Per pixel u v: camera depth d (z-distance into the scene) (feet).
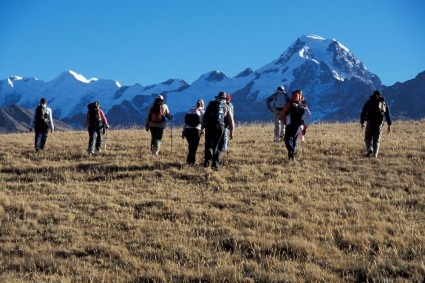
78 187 50.96
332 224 38.19
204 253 33.81
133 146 72.13
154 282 29.99
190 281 30.04
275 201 44.60
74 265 32.71
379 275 29.50
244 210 42.75
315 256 32.50
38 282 30.09
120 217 41.52
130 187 50.37
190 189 49.16
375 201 43.86
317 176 52.21
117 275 30.96
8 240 37.52
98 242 36.55
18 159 65.00
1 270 32.60
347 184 49.52
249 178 52.19
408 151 62.03
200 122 57.67
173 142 74.18
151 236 37.17
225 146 57.77
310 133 83.10
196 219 40.78
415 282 28.30
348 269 30.50
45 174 56.80
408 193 46.57
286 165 57.36
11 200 46.09
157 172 55.11
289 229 37.45
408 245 33.27
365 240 34.27
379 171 54.13
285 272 30.35
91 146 66.39
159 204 44.45
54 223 40.86
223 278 29.78
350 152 62.75
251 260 32.45
